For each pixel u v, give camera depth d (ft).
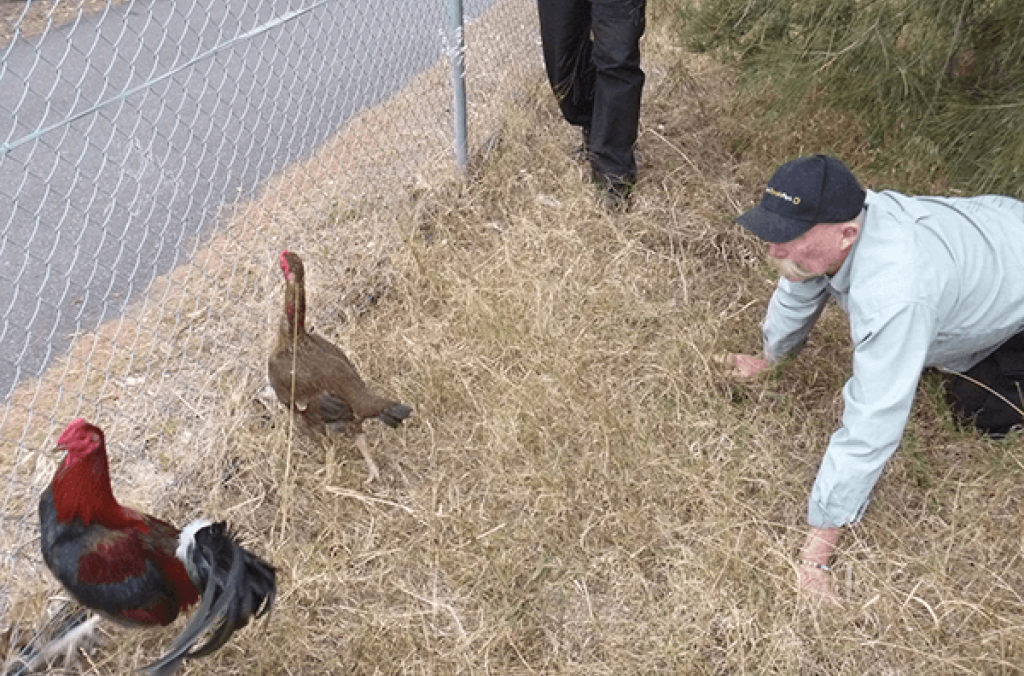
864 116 12.50
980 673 7.30
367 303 11.80
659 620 7.95
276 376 8.80
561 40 12.54
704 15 13.82
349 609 7.97
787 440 9.77
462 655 7.67
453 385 10.28
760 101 14.44
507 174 14.02
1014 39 10.40
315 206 13.46
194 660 7.62
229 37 20.24
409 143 14.64
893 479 9.22
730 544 8.54
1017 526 8.66
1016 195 10.37
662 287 12.00
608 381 10.32
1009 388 9.20
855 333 7.70
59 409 9.81
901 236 7.67
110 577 6.66
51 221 13.26
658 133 15.31
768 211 7.73
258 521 8.98
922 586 8.16
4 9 19.76
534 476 9.15
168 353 10.00
